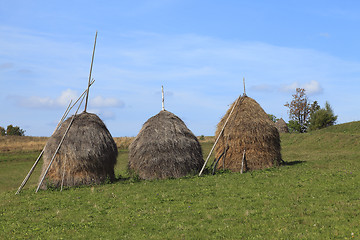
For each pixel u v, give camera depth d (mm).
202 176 23125
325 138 48062
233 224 12820
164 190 19328
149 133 24094
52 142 23781
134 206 16250
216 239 11453
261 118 25594
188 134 24734
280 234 11430
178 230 12492
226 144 25641
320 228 11828
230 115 25516
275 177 20906
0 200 20297
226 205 15414
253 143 24953
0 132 105000
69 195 19828
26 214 16125
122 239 11984
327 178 19797
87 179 23078
